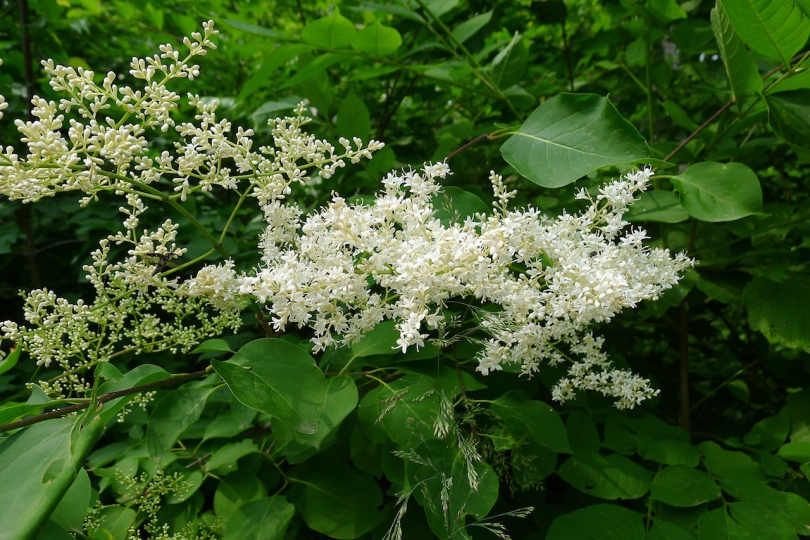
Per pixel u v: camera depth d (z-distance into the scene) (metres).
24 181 0.28
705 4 0.64
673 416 0.59
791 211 0.51
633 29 0.69
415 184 0.34
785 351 0.62
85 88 0.29
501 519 0.42
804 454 0.38
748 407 0.67
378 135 0.69
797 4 0.35
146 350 0.41
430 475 0.32
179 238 0.58
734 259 0.49
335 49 0.51
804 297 0.46
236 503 0.42
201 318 0.41
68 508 0.29
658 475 0.38
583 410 0.45
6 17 0.82
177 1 0.88
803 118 0.40
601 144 0.32
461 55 0.64
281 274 0.31
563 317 0.36
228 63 0.89
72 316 0.37
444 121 0.93
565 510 0.43
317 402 0.31
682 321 0.56
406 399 0.36
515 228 0.32
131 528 0.41
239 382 0.30
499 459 0.37
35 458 0.25
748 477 0.38
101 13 0.86
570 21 0.83
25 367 0.62
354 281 0.31
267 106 0.58
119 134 0.29
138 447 0.48
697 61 0.65
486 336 0.43
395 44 0.50
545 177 0.33
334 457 0.43
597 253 0.36
